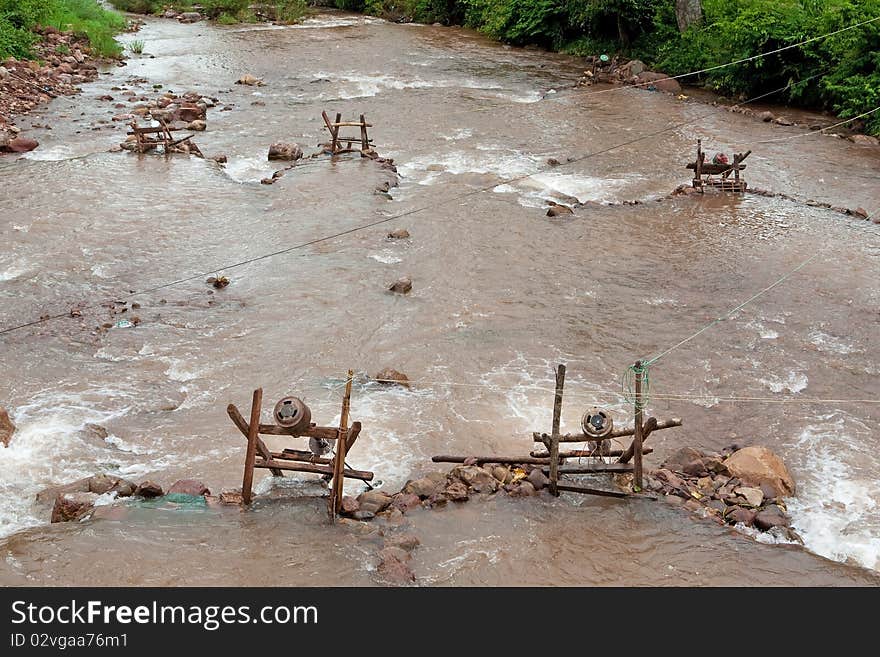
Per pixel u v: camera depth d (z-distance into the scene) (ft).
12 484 29.76
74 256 49.49
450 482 29.73
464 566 25.71
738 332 42.19
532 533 27.40
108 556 25.52
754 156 71.77
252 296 45.37
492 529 27.61
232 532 26.94
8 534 26.89
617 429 33.68
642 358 39.73
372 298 45.27
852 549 27.22
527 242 53.16
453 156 70.74
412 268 49.06
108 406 35.01
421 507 28.68
